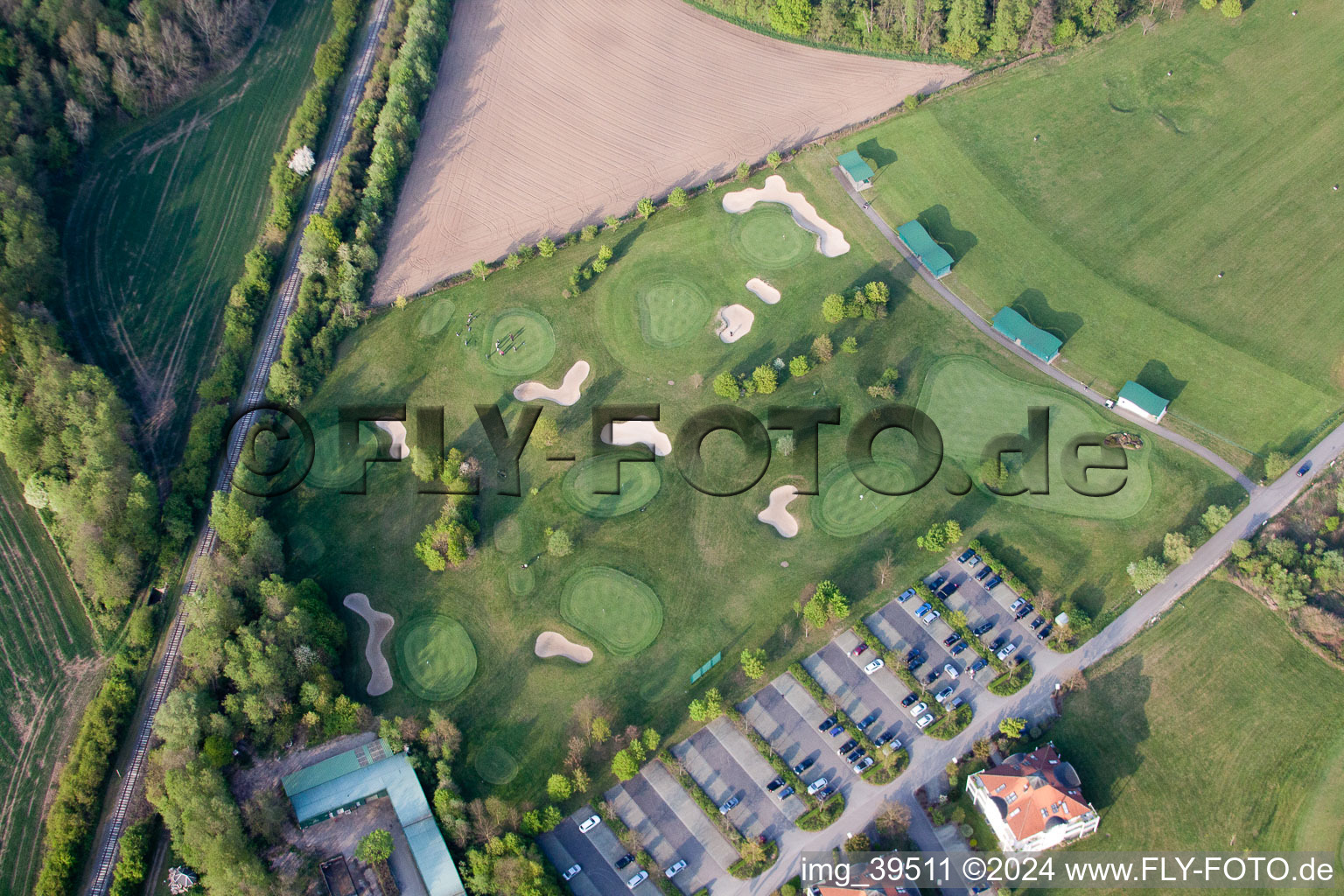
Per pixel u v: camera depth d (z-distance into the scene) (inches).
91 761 5487.2
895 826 5300.2
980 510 6264.8
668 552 6235.2
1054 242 7111.2
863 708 5718.5
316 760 5600.4
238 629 5762.8
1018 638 5856.3
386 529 6382.9
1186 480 6279.5
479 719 5787.4
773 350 6879.9
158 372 6929.1
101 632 6008.9
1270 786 5364.2
